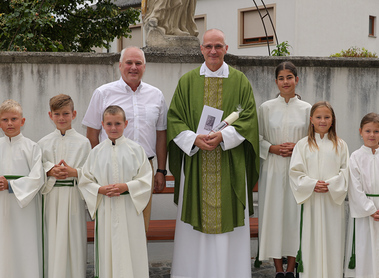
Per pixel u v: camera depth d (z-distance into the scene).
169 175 4.79
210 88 3.59
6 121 3.19
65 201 3.26
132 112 3.47
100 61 4.55
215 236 3.52
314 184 3.35
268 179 3.67
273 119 3.71
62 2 9.76
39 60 4.50
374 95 4.93
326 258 3.40
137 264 3.23
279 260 3.71
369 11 15.65
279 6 13.71
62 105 3.26
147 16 4.69
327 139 3.49
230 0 14.82
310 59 4.81
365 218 3.43
